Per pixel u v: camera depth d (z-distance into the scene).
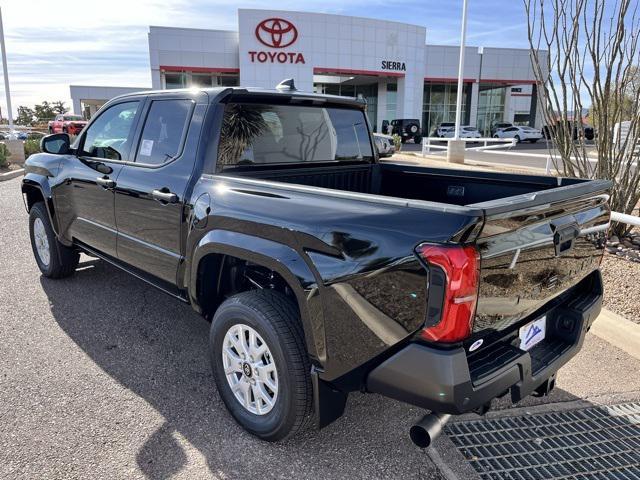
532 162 17.53
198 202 2.98
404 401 2.08
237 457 2.58
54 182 4.57
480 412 2.25
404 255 1.98
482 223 1.88
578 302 2.79
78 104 58.19
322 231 2.28
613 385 3.35
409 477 2.46
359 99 4.00
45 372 3.37
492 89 47.72
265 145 3.42
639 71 5.64
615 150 5.93
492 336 2.24
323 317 2.29
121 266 3.97
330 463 2.55
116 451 2.59
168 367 3.47
